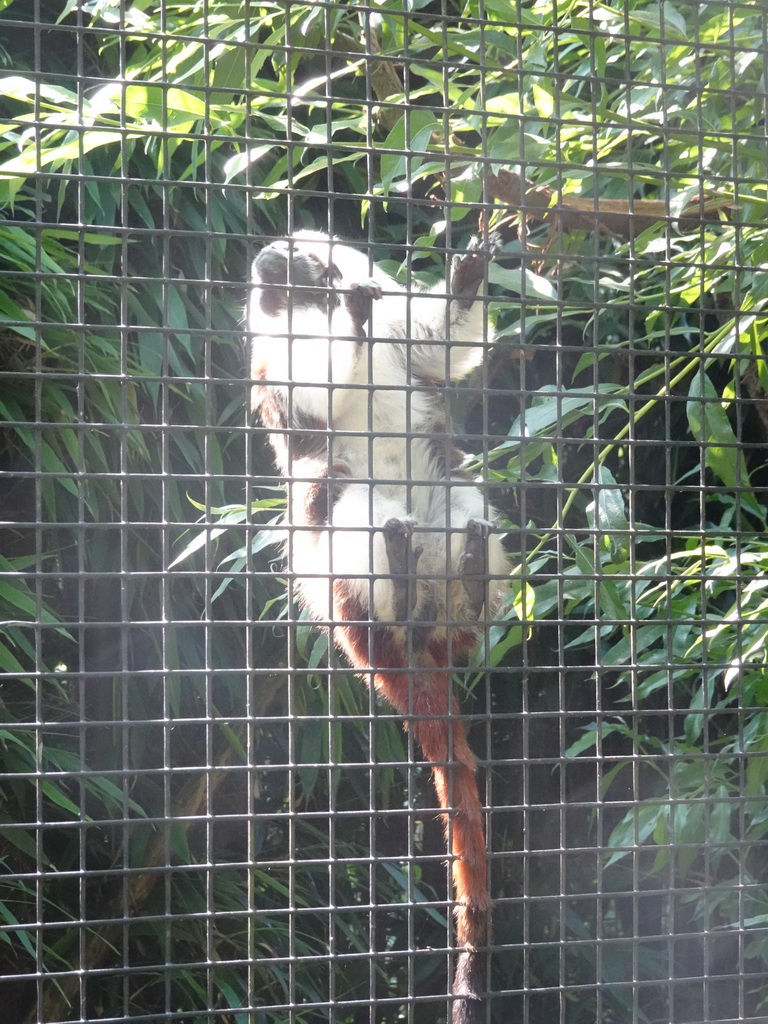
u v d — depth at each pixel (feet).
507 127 11.68
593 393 9.29
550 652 18.10
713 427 11.61
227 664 16.35
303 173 11.80
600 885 9.00
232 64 11.87
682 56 12.97
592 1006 16.74
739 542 9.76
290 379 8.55
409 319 8.92
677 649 12.82
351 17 14.64
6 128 10.77
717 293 13.85
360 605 11.75
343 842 17.16
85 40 15.89
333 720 8.57
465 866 9.22
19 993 14.80
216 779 16.40
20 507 15.61
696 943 16.47
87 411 14.73
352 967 16.97
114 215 15.25
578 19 12.78
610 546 13.07
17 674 7.79
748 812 13.19
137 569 15.66
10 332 13.88
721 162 12.81
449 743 8.98
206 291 8.27
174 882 15.51
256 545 12.63
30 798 14.78
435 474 12.64
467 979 8.89
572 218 12.01
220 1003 15.31
